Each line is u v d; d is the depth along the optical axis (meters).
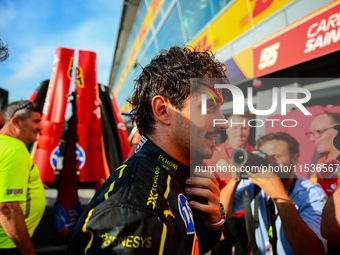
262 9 3.60
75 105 2.27
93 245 0.44
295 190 1.11
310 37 2.60
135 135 1.88
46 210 3.16
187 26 6.48
